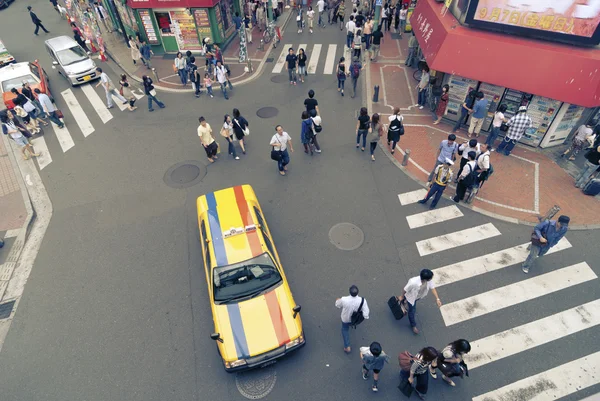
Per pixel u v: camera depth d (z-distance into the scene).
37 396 6.95
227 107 15.88
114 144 13.91
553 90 10.55
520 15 10.95
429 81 14.50
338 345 7.47
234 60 20.05
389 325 7.76
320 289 8.52
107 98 15.73
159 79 18.33
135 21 19.95
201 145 13.64
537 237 7.83
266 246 7.93
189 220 10.54
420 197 10.96
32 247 9.99
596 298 8.09
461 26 12.54
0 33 25.16
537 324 7.65
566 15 10.17
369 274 8.81
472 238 9.62
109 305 8.42
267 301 7.17
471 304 8.07
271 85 17.45
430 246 9.45
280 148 11.07
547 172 11.55
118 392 6.91
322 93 16.59
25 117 14.30
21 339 7.88
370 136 11.75
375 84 17.14
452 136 9.84
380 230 9.96
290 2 27.80
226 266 7.54
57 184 12.16
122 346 7.62
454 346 5.71
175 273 9.06
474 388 6.71
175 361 7.33
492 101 12.84
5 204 11.45
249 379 7.00
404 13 21.59
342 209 10.66
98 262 9.45
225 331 6.81
